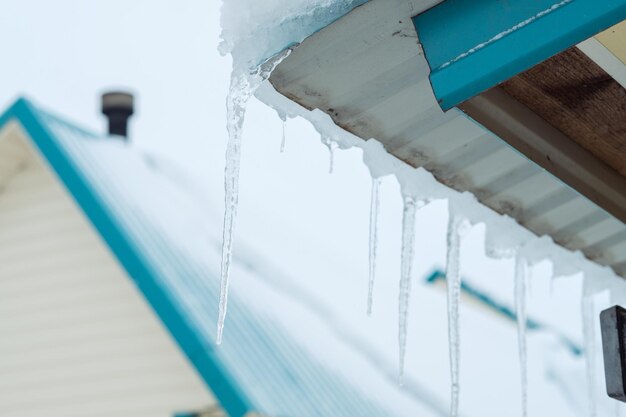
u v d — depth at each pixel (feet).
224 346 26.43
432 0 8.59
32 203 32.99
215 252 33.88
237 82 8.50
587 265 12.32
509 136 10.06
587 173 11.02
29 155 33.06
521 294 12.19
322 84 8.97
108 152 36.19
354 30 8.50
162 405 28.78
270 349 28.35
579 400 39.99
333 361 31.07
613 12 8.05
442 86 8.54
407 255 10.96
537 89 10.11
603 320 9.84
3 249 32.65
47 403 30.60
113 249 29.09
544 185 10.80
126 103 47.42
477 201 11.02
